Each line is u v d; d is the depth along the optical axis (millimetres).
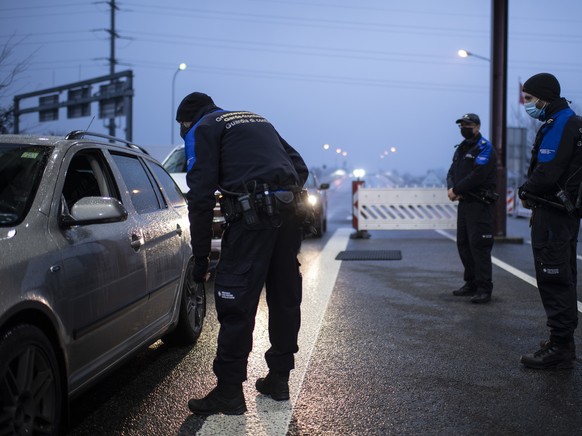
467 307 6934
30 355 2896
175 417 3750
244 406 3807
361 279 8852
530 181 4652
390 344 5387
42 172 3529
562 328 4672
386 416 3766
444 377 4504
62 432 3521
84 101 32844
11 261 2881
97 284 3525
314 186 15477
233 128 3791
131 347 4078
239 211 3654
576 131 4523
